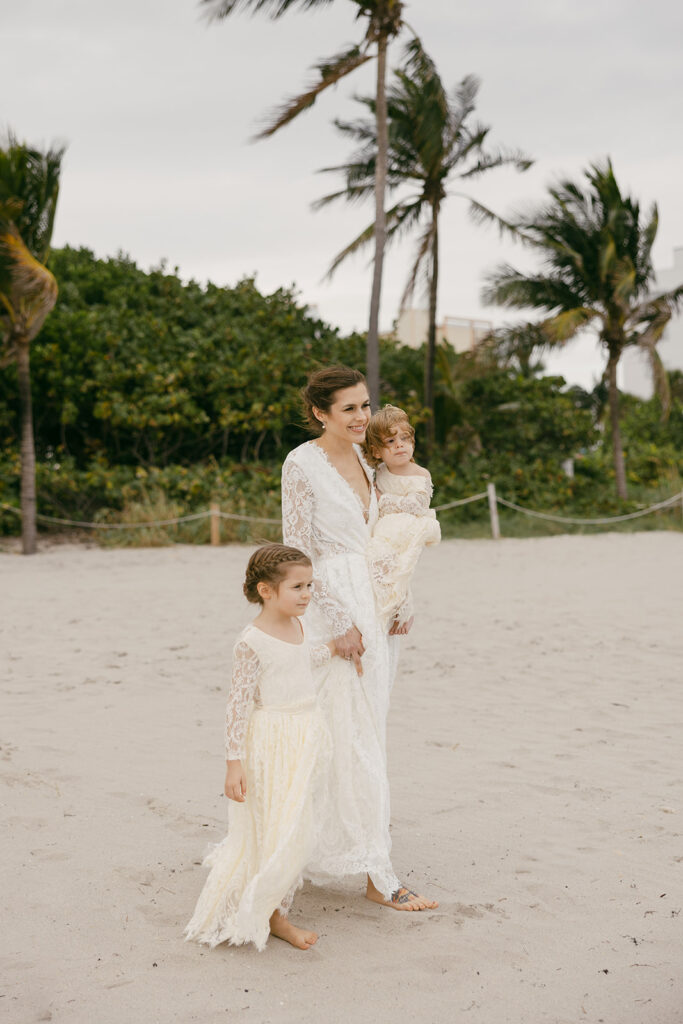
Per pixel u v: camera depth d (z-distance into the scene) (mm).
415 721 6023
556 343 23766
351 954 3016
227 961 2949
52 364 20547
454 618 9867
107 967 2891
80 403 21422
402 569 3432
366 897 3492
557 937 3148
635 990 2785
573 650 8219
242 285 24438
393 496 3527
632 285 22938
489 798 4582
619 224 23094
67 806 4320
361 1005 2689
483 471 23391
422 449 24188
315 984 2812
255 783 3045
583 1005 2695
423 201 22516
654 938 3135
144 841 3926
